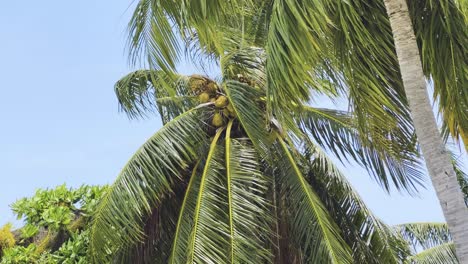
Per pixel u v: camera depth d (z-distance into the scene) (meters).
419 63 6.57
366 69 7.75
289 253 10.27
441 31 7.59
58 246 13.10
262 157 10.74
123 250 10.45
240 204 9.83
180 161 10.46
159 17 7.59
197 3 7.07
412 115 6.44
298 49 6.45
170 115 13.03
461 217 5.89
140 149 10.41
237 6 7.84
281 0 6.61
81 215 13.19
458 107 7.77
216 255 9.16
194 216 9.69
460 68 7.52
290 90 6.63
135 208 9.85
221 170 10.54
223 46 11.11
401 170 10.77
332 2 7.28
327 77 8.41
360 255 11.04
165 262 10.68
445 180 6.06
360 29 7.25
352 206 11.34
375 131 8.51
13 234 13.67
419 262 14.68
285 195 10.66
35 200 13.44
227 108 11.45
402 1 6.86
